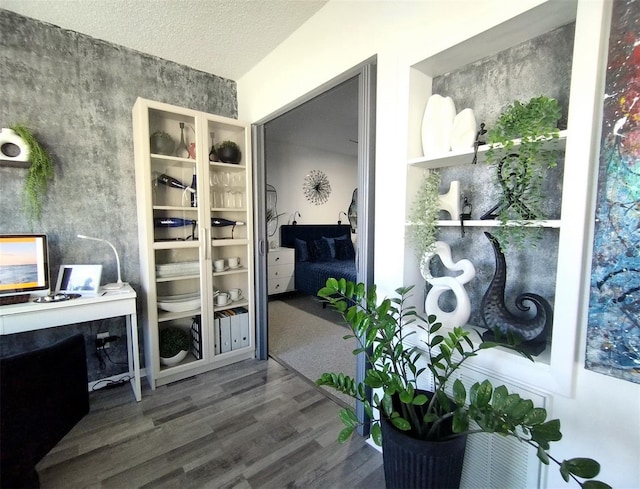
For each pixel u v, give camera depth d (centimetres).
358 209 172
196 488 136
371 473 146
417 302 153
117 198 225
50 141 200
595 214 90
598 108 88
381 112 156
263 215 266
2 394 111
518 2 103
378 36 154
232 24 198
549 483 107
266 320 271
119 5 179
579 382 98
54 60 198
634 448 90
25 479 120
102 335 225
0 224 186
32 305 167
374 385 104
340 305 120
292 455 156
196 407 197
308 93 199
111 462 150
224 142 258
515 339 105
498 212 131
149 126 225
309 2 180
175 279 231
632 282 84
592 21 87
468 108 131
